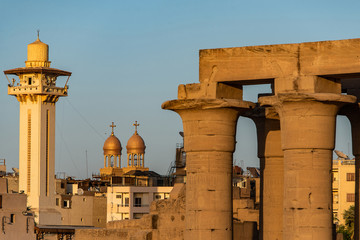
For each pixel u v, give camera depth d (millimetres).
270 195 102750
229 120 91625
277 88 87812
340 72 85375
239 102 90875
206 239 91000
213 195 91312
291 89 87062
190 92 92062
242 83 91750
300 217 86438
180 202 124375
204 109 91125
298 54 87125
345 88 98688
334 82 88312
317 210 86375
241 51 89688
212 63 91062
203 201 91375
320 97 85500
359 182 96688
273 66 88125
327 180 87125
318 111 86562
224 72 90500
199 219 91312
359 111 95312
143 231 123000
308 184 86500
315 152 86812
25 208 189375
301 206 86500
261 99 89312
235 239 117250
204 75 91375
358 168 96812
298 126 86812
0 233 182750
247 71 89375
